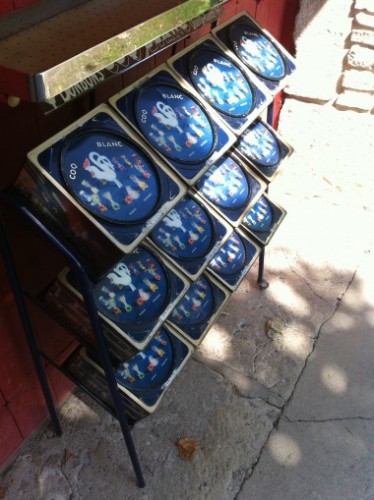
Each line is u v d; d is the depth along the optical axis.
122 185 1.09
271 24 2.48
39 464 1.66
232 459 1.68
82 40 1.04
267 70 1.58
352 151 2.90
